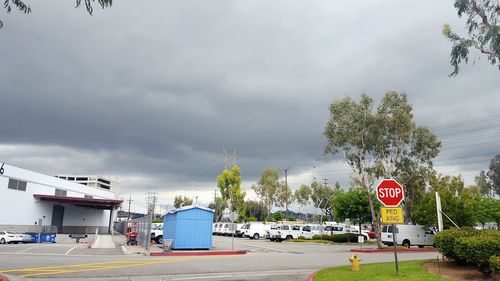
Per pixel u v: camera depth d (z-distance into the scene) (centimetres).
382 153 3638
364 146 3612
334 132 3631
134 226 4081
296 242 4553
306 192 8825
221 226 6375
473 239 1301
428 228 3806
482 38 1273
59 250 2875
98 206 6688
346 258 2361
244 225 5547
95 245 3550
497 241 1232
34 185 5306
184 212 3002
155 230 3759
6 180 4694
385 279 1198
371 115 3562
